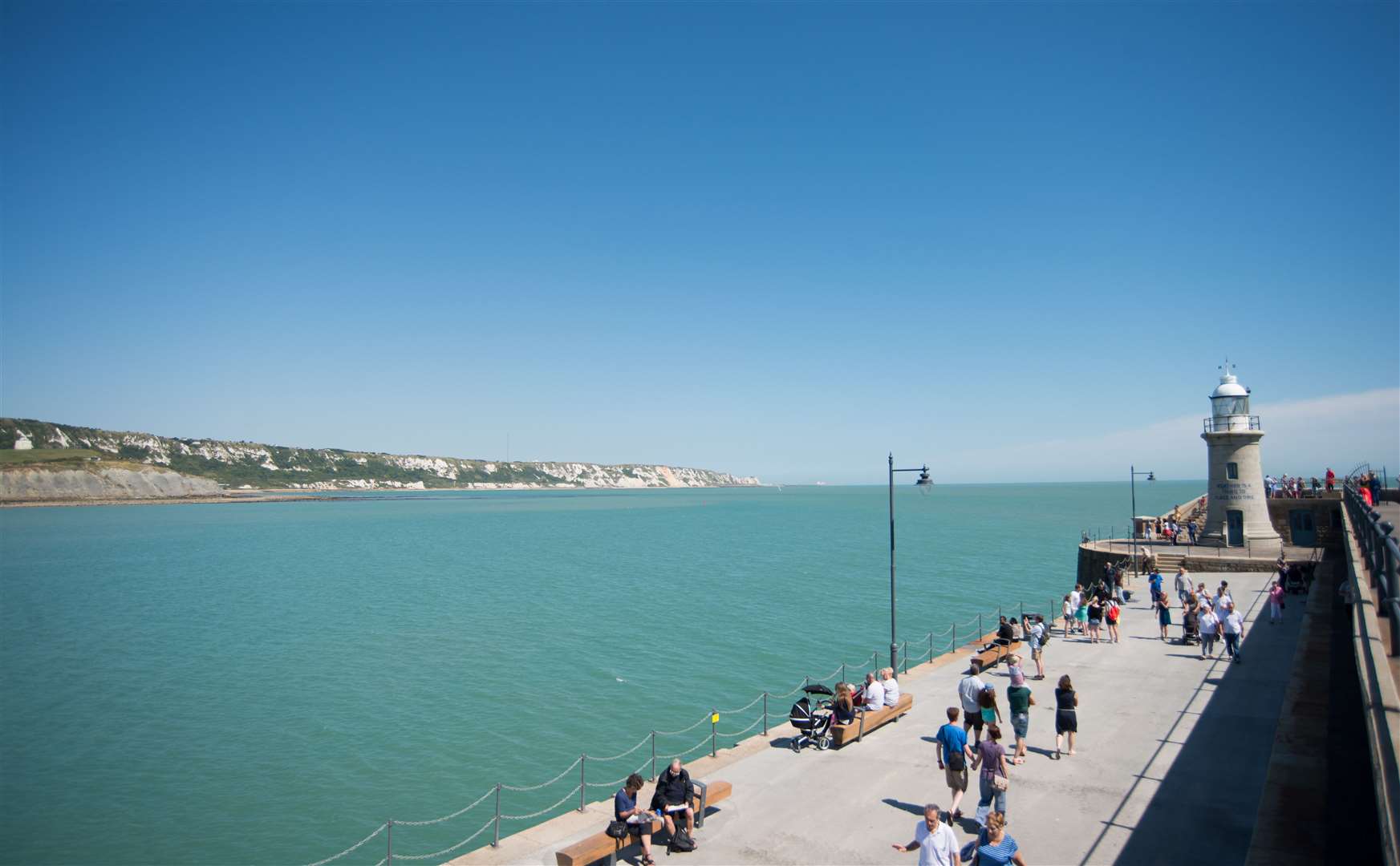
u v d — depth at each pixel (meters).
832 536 114.81
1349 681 18.97
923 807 13.97
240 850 19.61
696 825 13.30
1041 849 12.03
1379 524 11.70
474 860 12.64
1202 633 23.64
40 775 24.16
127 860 19.11
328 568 76.25
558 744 26.23
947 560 76.25
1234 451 43.53
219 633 44.66
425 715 29.22
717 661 36.38
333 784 23.36
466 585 62.69
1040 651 22.41
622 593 57.00
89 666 37.50
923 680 22.39
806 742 17.23
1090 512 177.50
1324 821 11.65
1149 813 13.23
